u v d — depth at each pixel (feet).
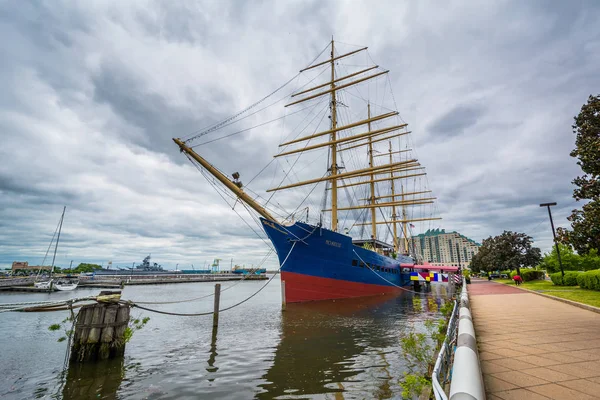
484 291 99.86
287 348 44.11
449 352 20.61
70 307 37.58
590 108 42.11
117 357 38.78
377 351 41.70
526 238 160.35
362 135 110.22
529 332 33.78
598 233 38.68
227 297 149.59
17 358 40.78
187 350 43.78
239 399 26.94
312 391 28.30
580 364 21.85
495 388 17.71
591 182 40.14
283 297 82.53
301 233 84.74
